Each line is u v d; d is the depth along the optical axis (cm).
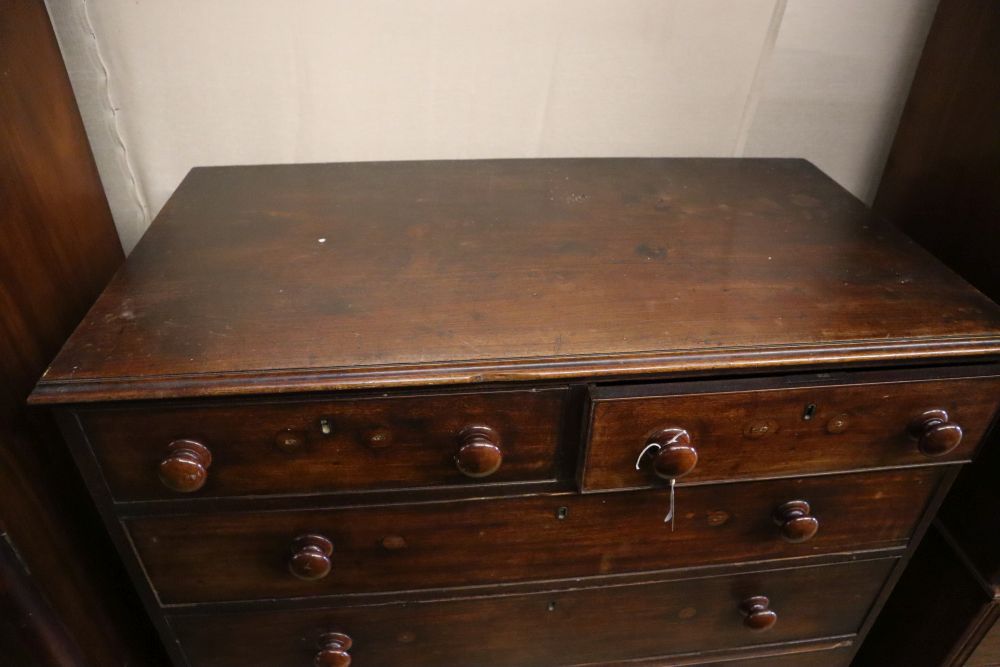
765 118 119
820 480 84
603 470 76
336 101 110
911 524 91
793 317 76
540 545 86
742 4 108
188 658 93
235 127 111
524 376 69
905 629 113
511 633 96
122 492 75
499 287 80
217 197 98
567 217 95
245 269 82
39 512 82
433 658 98
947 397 76
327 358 69
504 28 107
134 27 101
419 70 109
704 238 90
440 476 77
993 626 100
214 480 74
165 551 80
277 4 101
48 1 96
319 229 90
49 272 89
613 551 88
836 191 104
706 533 88
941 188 105
